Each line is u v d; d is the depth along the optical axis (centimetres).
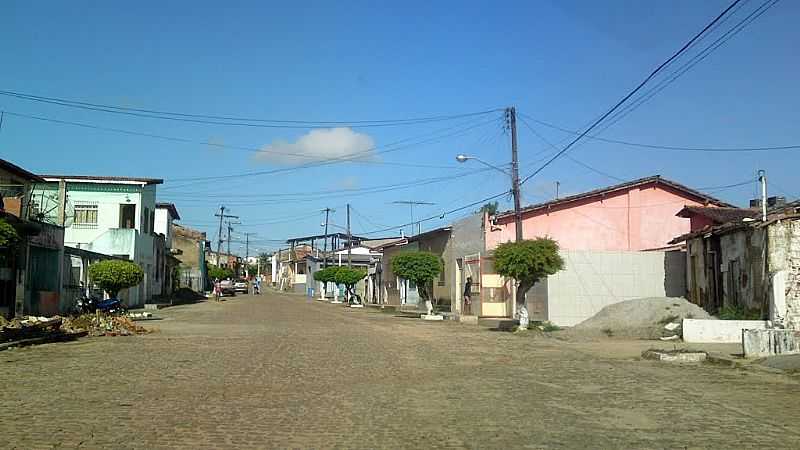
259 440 800
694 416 970
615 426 899
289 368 1478
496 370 1492
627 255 3091
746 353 1617
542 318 3100
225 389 1175
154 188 5003
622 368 1539
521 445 791
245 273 14212
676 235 3906
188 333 2475
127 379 1280
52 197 3922
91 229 4491
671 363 1638
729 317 2331
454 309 4409
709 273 2748
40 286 2988
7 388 1163
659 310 2473
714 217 2973
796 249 2150
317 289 9319
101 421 890
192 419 912
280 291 13038
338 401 1072
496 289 3712
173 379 1285
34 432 820
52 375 1330
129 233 4344
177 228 8394
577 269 3070
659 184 3925
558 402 1081
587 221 3891
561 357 1780
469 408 1023
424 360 1678
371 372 1433
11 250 2033
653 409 1023
